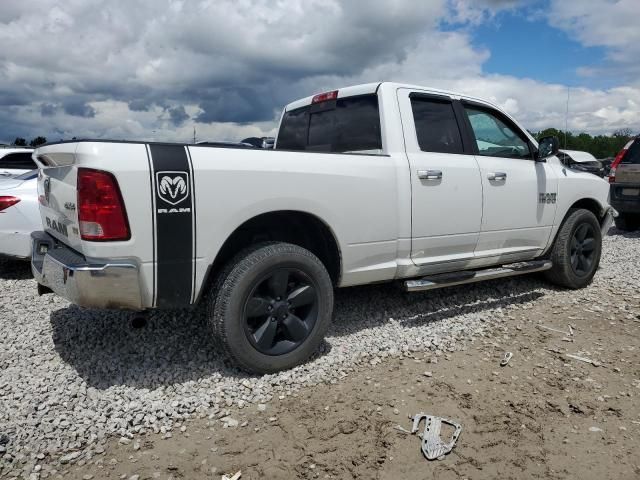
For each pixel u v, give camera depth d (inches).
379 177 149.1
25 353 144.9
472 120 182.1
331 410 117.4
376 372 136.6
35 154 140.6
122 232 110.9
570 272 209.6
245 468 97.5
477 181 173.2
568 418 114.6
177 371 133.8
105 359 140.3
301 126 195.0
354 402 121.0
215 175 120.1
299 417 114.3
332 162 140.6
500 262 189.3
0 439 103.8
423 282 160.2
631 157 357.7
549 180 199.5
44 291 144.9
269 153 130.3
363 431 109.1
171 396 122.3
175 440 106.3
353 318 173.8
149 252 114.3
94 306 114.3
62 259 119.4
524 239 194.9
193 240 118.7
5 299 199.0
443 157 166.6
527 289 213.6
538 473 96.0
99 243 110.6
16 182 241.6
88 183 109.0
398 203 154.5
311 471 96.6
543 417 114.9
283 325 135.0
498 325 171.9
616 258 281.3
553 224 203.5
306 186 134.3
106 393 122.9
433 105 170.7
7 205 228.4
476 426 111.2
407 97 163.8
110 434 107.9
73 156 114.3
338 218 141.6
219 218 121.5
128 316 170.1
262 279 128.3
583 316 181.3
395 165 153.6
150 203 112.7
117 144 111.1
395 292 199.8
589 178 221.1
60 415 112.8
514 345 155.5
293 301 134.6
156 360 139.7
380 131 159.0
